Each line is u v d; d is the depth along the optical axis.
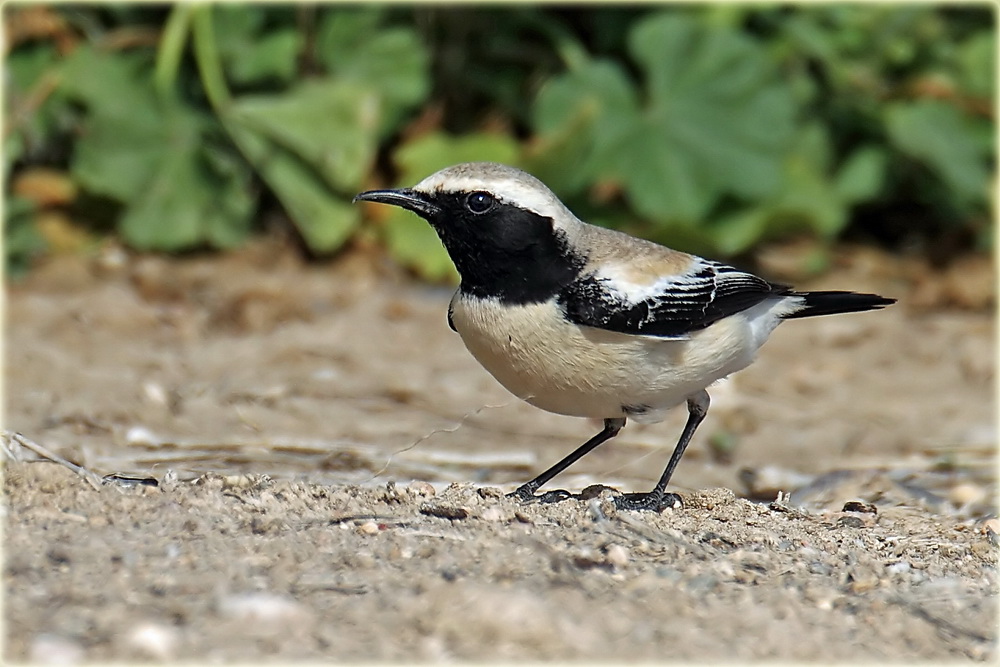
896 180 19.53
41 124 17.67
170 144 17.67
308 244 18.34
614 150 17.59
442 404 13.79
